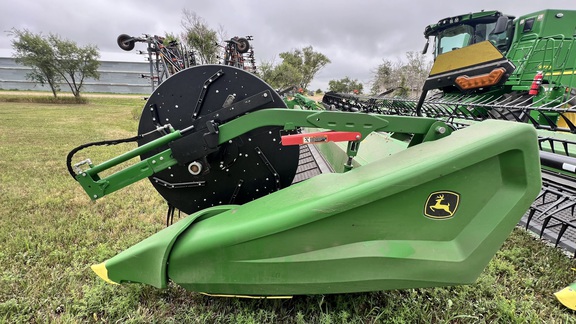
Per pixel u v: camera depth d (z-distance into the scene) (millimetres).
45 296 1908
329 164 3332
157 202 3619
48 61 27094
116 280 1692
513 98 5191
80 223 2941
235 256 1438
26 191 3895
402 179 1275
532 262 2277
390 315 1766
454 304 1861
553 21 5820
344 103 4523
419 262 1372
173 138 1691
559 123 4621
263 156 1950
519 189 1320
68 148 6820
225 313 1785
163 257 1512
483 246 1378
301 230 1361
